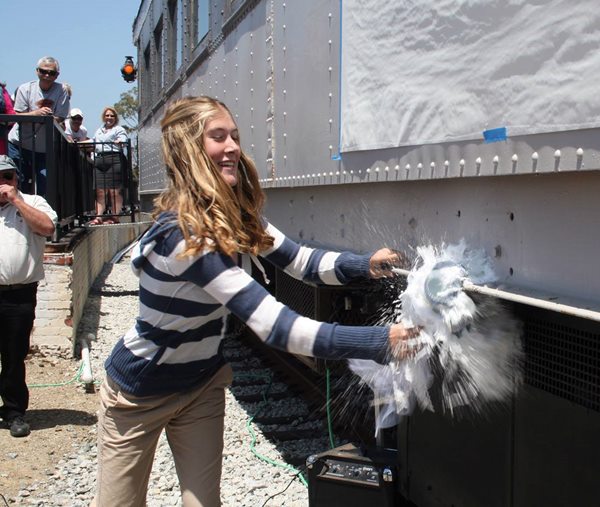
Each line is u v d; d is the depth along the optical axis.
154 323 1.99
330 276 2.33
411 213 2.71
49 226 4.39
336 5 3.21
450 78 2.20
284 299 4.73
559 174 1.86
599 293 1.72
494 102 1.98
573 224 1.81
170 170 1.97
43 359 6.20
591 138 1.63
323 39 3.40
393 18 2.57
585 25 1.64
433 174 2.34
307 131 3.66
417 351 1.90
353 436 4.02
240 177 2.15
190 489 2.12
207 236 1.84
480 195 2.23
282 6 4.08
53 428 4.57
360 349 1.79
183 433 2.15
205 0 6.30
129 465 2.12
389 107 2.63
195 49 6.80
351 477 2.91
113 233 15.81
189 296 1.94
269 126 4.41
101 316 8.55
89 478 3.78
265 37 4.44
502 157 1.96
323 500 2.95
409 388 2.40
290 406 4.77
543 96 1.78
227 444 4.19
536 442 2.09
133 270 2.01
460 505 2.46
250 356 6.20
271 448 4.09
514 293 1.89
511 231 2.08
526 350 2.16
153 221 1.98
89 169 10.20
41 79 7.64
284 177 4.10
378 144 2.73
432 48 2.30
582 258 1.78
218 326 2.08
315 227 3.88
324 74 3.39
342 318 3.65
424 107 2.37
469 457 2.40
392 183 2.87
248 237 2.00
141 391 2.05
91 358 6.39
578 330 1.93
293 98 3.89
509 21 1.90
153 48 10.57
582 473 1.91
